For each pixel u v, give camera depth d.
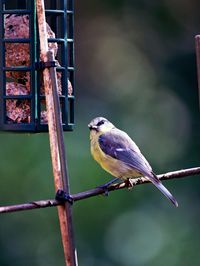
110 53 19.77
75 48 19.88
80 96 18.97
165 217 16.50
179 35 19.77
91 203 16.12
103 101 18.52
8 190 15.71
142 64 19.42
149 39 19.72
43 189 15.77
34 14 10.01
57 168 8.62
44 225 16.19
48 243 16.19
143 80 19.02
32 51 10.01
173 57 19.41
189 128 18.23
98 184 15.58
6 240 16.14
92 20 20.03
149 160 17.41
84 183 15.56
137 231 16.27
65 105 10.26
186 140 18.03
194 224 16.72
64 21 10.36
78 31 20.00
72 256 8.46
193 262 16.44
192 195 16.97
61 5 10.38
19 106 10.21
